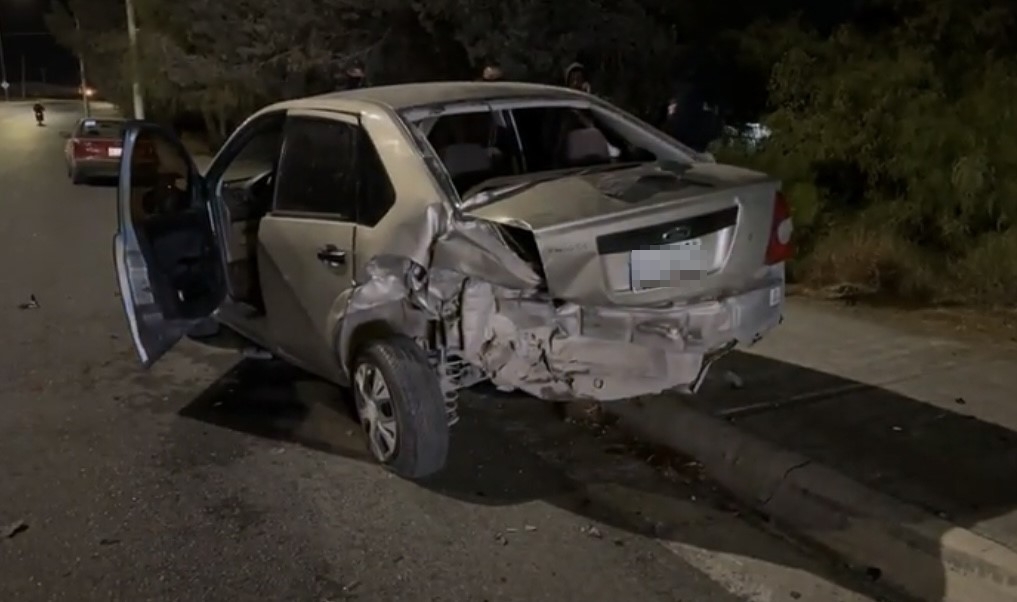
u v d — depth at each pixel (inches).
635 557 157.8
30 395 241.6
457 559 157.6
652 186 173.0
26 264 424.8
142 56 1107.3
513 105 204.2
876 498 159.8
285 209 206.2
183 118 1355.8
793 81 331.0
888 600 143.6
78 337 296.0
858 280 294.2
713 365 226.5
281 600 145.9
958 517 152.8
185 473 193.0
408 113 189.2
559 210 160.9
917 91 304.2
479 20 557.3
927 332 247.4
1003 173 277.6
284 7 735.1
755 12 411.8
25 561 158.4
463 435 211.0
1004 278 263.9
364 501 179.5
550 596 146.1
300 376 252.2
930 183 288.2
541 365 166.9
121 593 148.3
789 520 168.4
